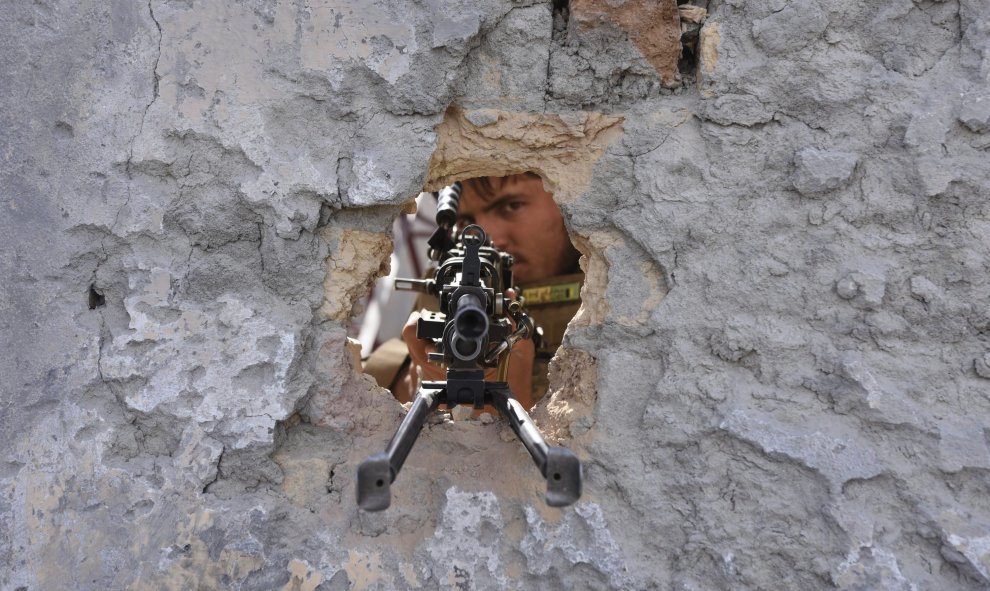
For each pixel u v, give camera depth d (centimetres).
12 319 149
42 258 149
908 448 132
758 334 139
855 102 138
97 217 148
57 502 147
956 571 127
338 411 153
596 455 146
